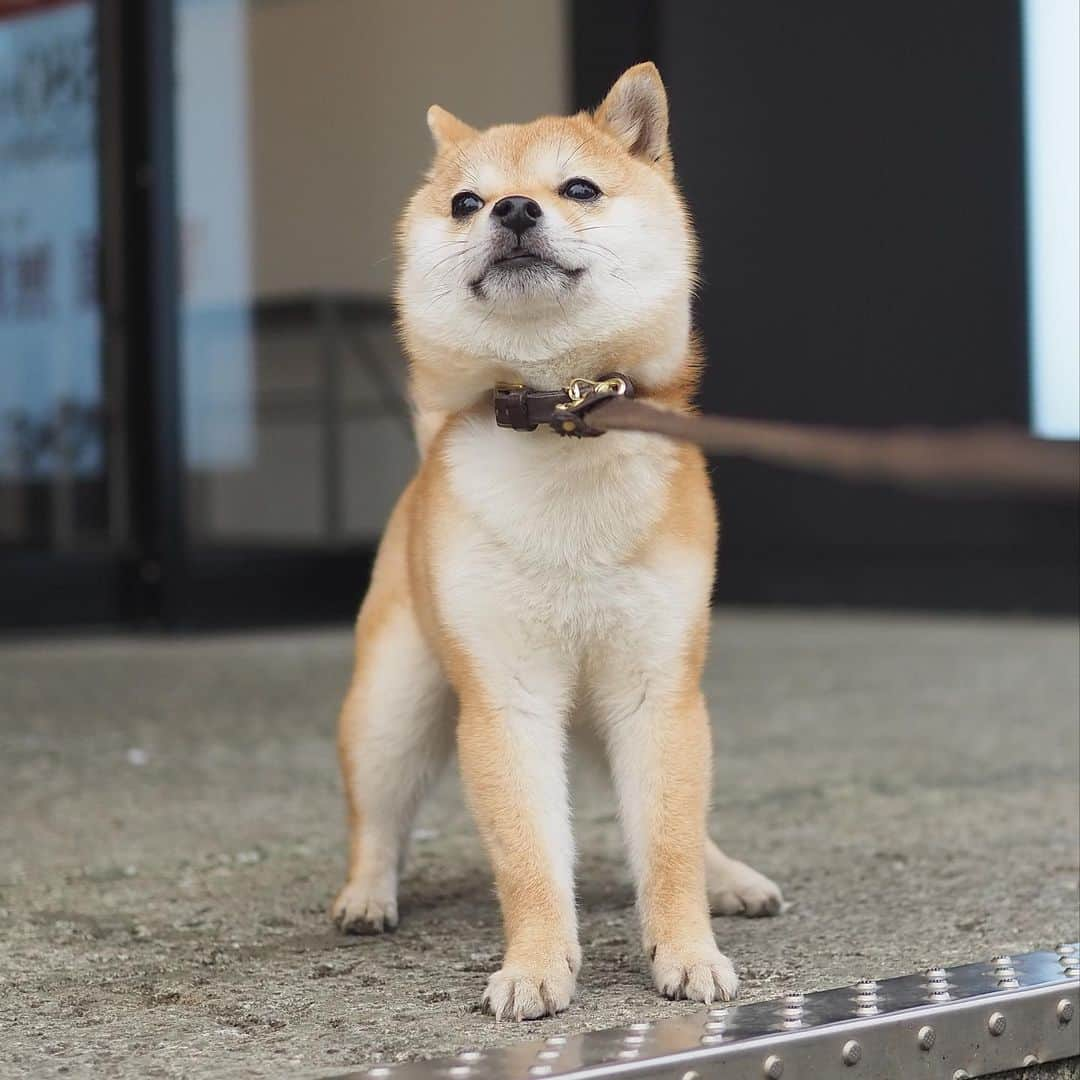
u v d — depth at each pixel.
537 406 2.44
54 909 2.98
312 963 2.63
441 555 2.54
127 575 8.27
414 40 8.91
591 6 8.97
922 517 8.51
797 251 8.77
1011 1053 2.26
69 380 8.16
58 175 8.08
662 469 2.50
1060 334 7.89
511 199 2.42
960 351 8.25
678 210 2.66
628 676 2.56
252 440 8.44
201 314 8.22
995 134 8.05
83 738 4.99
